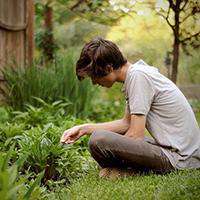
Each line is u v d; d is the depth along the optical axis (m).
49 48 9.88
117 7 5.74
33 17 8.16
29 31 8.10
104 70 3.73
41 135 4.22
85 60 3.77
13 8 7.85
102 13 7.09
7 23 7.75
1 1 7.65
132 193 3.17
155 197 3.07
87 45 3.77
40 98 6.69
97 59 3.70
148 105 3.75
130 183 3.45
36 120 5.76
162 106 3.81
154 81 3.78
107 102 8.65
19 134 4.72
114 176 3.80
